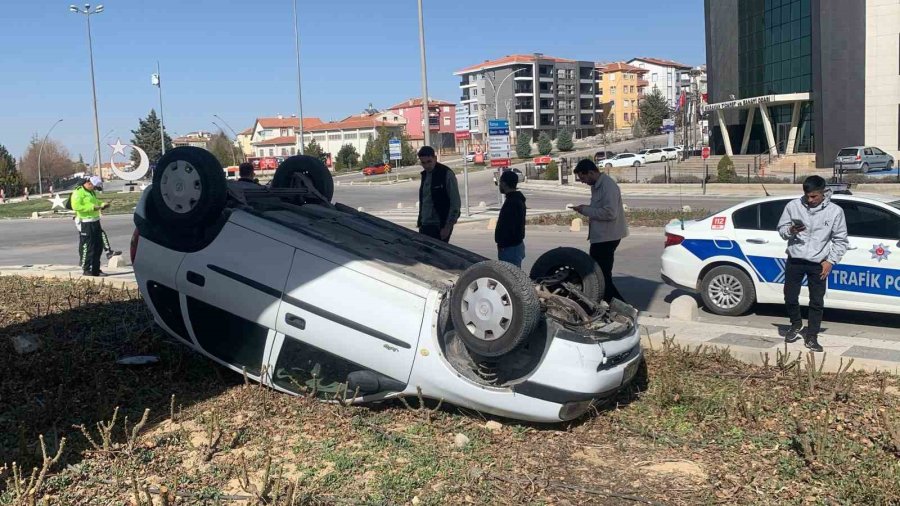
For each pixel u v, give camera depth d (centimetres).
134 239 650
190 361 686
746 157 5481
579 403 517
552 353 511
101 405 566
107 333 803
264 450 502
